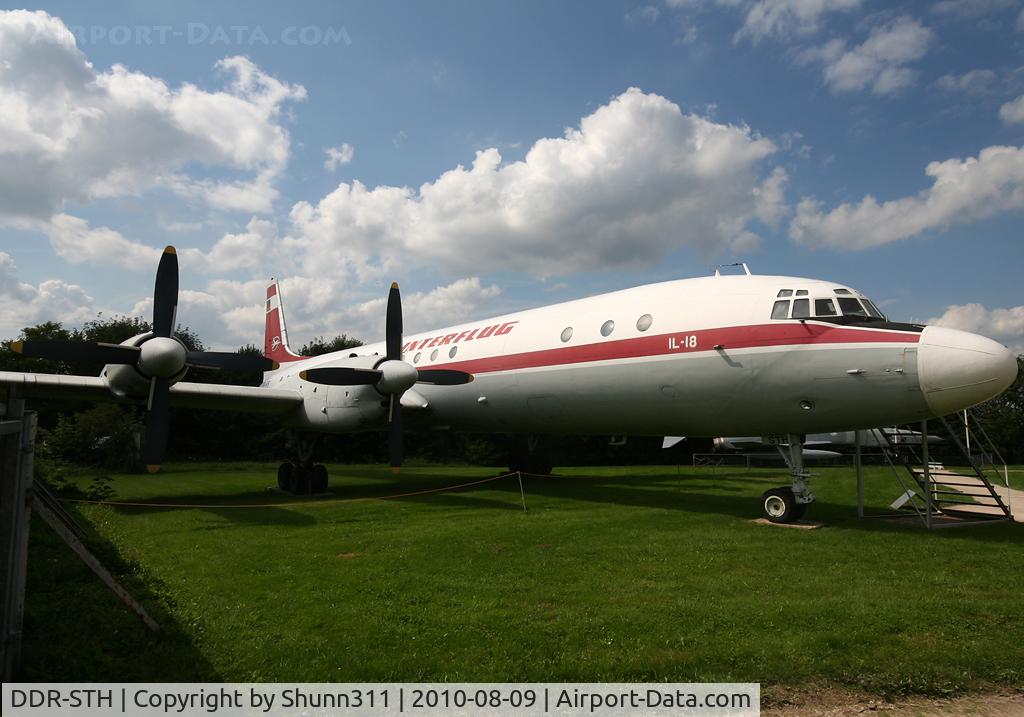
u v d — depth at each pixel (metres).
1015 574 6.80
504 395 14.18
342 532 9.36
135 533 9.17
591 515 11.14
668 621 5.19
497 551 8.00
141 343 10.88
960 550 8.05
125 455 22.62
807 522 10.32
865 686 4.05
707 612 5.39
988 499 14.93
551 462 20.34
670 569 7.02
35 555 6.93
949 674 4.20
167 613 5.32
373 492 15.83
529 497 14.25
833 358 9.26
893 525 10.11
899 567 7.12
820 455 29.66
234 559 7.50
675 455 41.44
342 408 13.79
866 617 5.23
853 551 7.95
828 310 9.70
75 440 22.23
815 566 7.17
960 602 5.66
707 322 10.62
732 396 10.37
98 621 5.00
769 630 4.98
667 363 10.98
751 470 25.42
